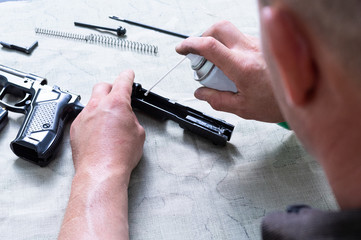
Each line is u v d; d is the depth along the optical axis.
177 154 0.77
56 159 0.76
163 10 1.09
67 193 0.71
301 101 0.26
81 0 1.11
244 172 0.74
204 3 1.12
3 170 0.73
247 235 0.65
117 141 0.69
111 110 0.72
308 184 0.72
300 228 0.29
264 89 0.68
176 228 0.66
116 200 0.63
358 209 0.27
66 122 0.83
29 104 0.81
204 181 0.73
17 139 0.73
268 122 0.75
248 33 1.03
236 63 0.67
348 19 0.20
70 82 0.90
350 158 0.27
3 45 0.96
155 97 0.82
